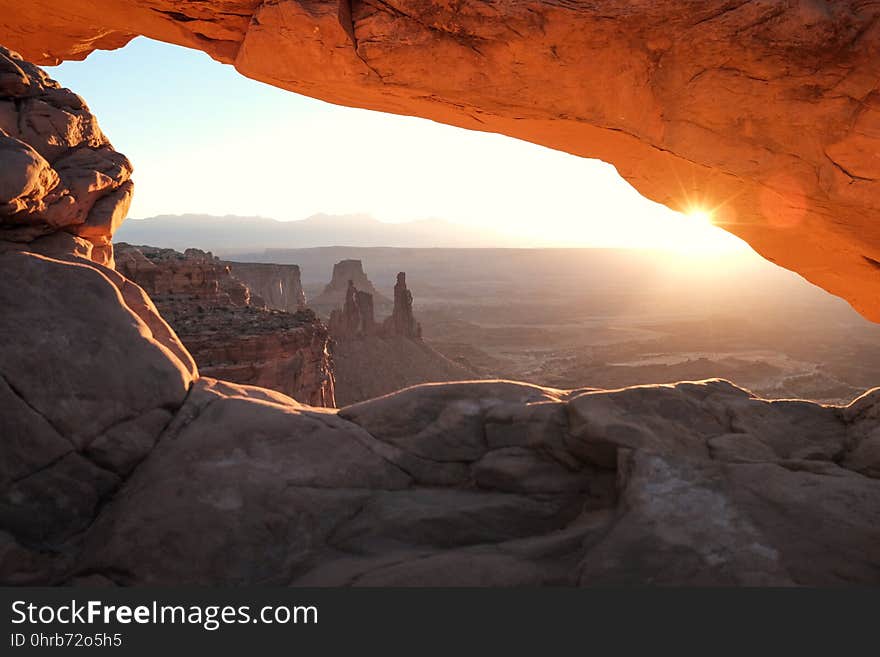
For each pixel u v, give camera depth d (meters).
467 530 4.82
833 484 4.48
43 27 13.14
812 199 10.06
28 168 5.58
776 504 4.38
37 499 4.80
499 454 5.32
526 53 9.59
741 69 9.05
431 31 9.80
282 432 5.36
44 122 6.58
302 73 10.73
